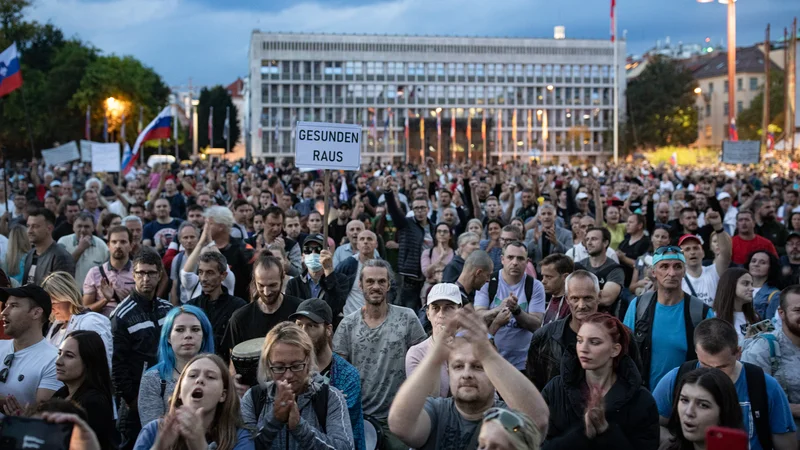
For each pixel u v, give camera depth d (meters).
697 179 29.31
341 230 14.77
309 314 5.86
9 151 75.75
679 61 112.44
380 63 101.19
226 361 7.07
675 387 5.08
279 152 97.31
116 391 6.68
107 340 6.63
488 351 4.30
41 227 9.45
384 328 7.05
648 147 100.19
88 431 3.45
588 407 4.50
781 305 5.99
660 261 6.60
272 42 98.12
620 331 4.92
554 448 4.76
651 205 15.56
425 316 8.12
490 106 104.06
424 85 102.44
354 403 5.94
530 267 9.83
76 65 77.50
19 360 6.06
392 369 6.96
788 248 10.48
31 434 3.30
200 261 7.58
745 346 6.13
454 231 15.32
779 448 5.17
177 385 4.68
